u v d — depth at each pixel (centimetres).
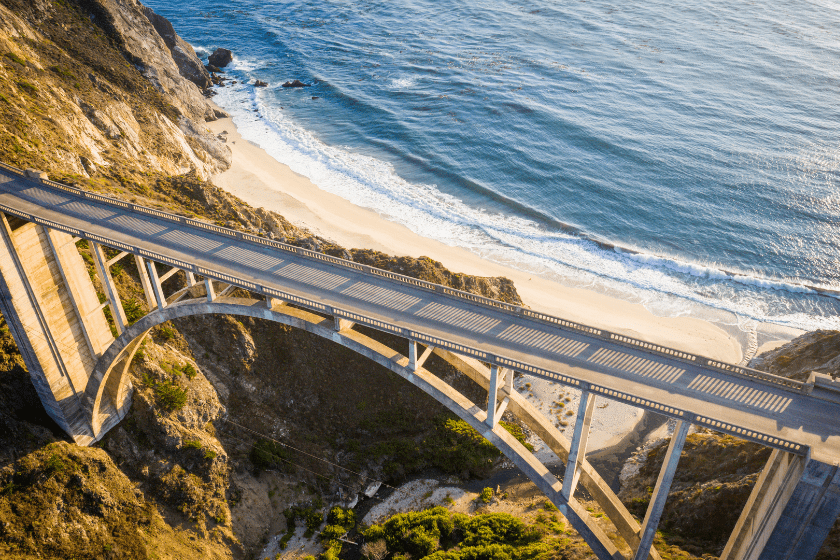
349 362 7025
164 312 4850
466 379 7375
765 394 3706
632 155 11831
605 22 18462
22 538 4581
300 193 10844
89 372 5494
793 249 9606
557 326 4344
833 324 8400
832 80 14225
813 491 3030
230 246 5128
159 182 8162
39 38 9912
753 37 16788
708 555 4566
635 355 4062
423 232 10000
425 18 19725
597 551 4041
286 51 17412
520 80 14988
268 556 5603
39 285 4875
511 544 5197
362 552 5469
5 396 5181
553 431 4344
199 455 5622
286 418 6581
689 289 9031
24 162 6462
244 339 6625
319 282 4747
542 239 9969
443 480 6444
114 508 5106
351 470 6378
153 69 11675
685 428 3441
